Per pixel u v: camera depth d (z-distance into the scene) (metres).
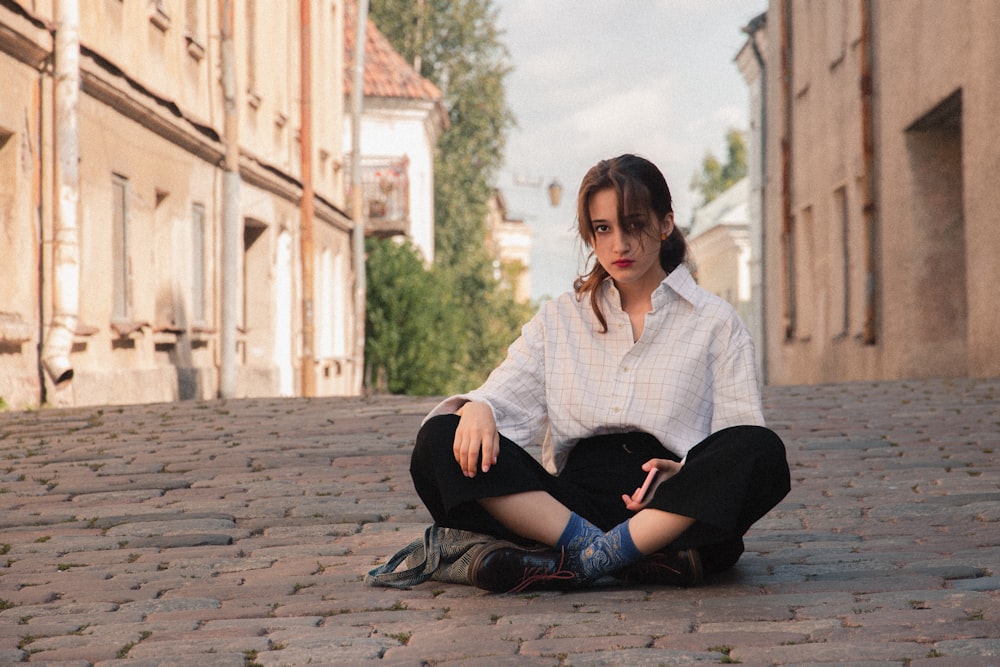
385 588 4.13
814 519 5.43
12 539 5.30
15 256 11.19
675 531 3.67
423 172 35.19
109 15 13.26
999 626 3.35
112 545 5.13
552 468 3.94
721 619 3.52
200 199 16.78
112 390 12.98
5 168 11.16
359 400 11.57
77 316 11.78
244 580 4.39
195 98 16.55
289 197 22.11
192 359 16.52
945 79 14.80
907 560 4.43
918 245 16.58
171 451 7.94
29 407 11.30
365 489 6.46
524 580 3.79
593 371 3.82
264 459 7.52
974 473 6.61
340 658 3.24
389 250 29.31
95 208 12.81
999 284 13.18
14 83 11.09
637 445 3.81
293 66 22.86
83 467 7.34
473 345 44.28
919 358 16.62
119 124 13.56
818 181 21.88
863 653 3.12
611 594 3.85
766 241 27.45
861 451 7.60
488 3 45.59
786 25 24.09
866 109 18.09
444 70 45.41
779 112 25.73
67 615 3.88
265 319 20.73
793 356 24.28
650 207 3.64
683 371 3.75
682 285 3.77
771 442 3.60
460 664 3.14
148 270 14.54
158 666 3.21
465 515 3.78
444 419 3.73
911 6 16.17
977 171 13.71
